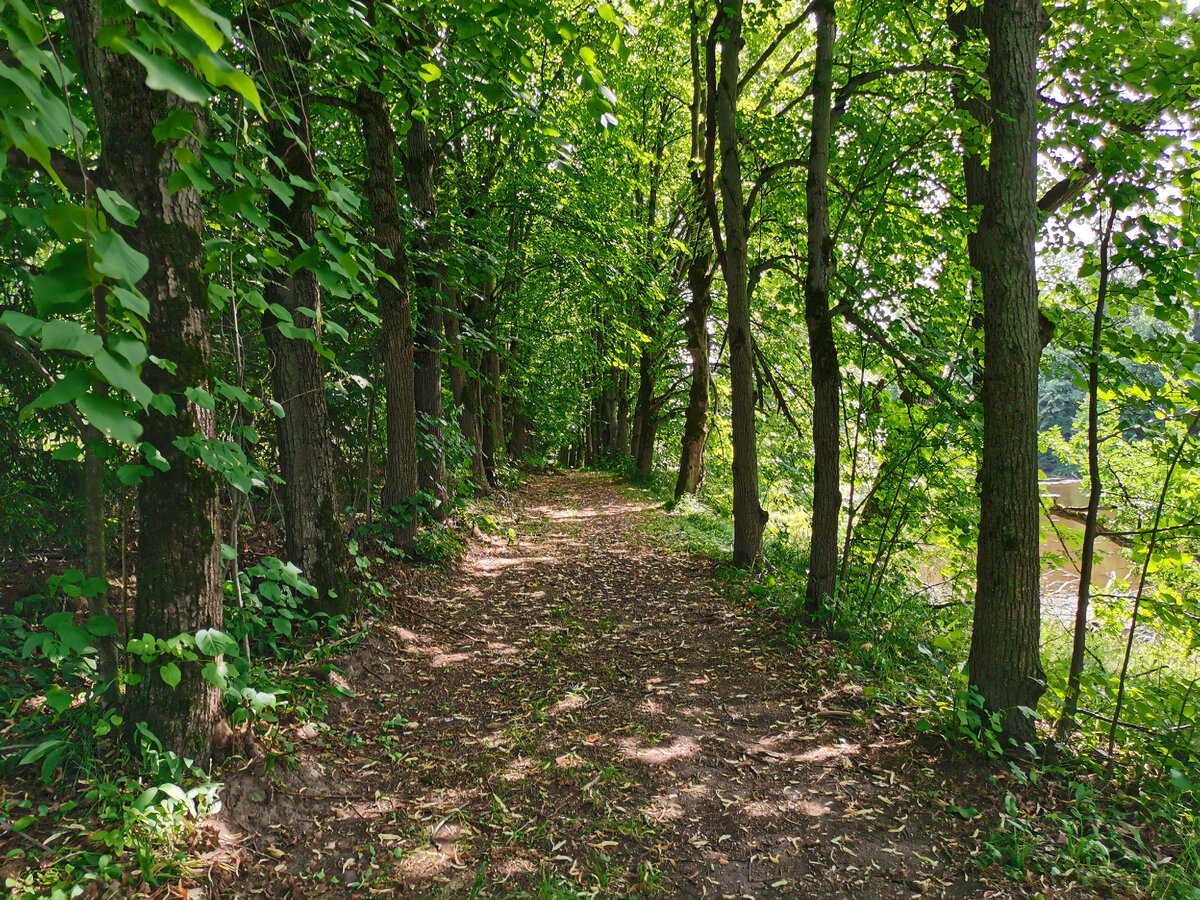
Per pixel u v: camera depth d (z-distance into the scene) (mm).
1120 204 4309
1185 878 2934
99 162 2771
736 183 7973
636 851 3199
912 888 2982
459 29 3328
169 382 2891
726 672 5328
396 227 7094
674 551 9930
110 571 4832
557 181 10703
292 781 3406
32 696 3391
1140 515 6340
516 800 3568
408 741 4102
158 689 3037
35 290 1158
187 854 2752
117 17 1152
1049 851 3195
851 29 8047
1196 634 4781
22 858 2494
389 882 2928
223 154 1804
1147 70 4176
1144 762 3953
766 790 3705
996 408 4109
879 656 5430
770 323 13586
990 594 4105
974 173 6906
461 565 8312
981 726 4043
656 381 19406
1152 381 5684
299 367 4969
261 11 4152
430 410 9188
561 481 22641
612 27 2674
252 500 6586
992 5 4070
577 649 5844
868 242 7500
